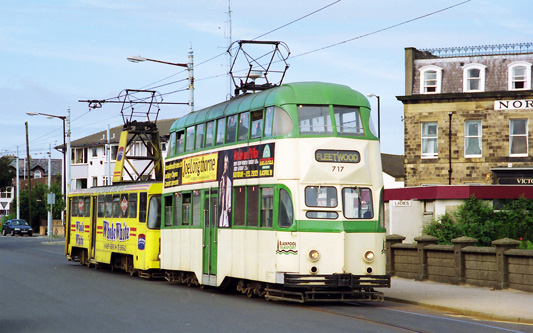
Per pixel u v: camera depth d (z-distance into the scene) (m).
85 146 85.75
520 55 45.66
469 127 45.38
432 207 38.66
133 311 16.33
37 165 125.19
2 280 24.89
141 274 26.27
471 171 45.00
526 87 45.09
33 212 86.19
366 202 17.78
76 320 14.88
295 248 17.14
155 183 26.28
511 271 21.06
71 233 34.31
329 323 14.24
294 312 16.11
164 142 72.19
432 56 49.44
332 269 17.22
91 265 32.75
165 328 13.58
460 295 19.91
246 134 19.42
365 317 15.41
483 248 21.86
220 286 20.64
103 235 30.17
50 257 39.56
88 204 32.41
